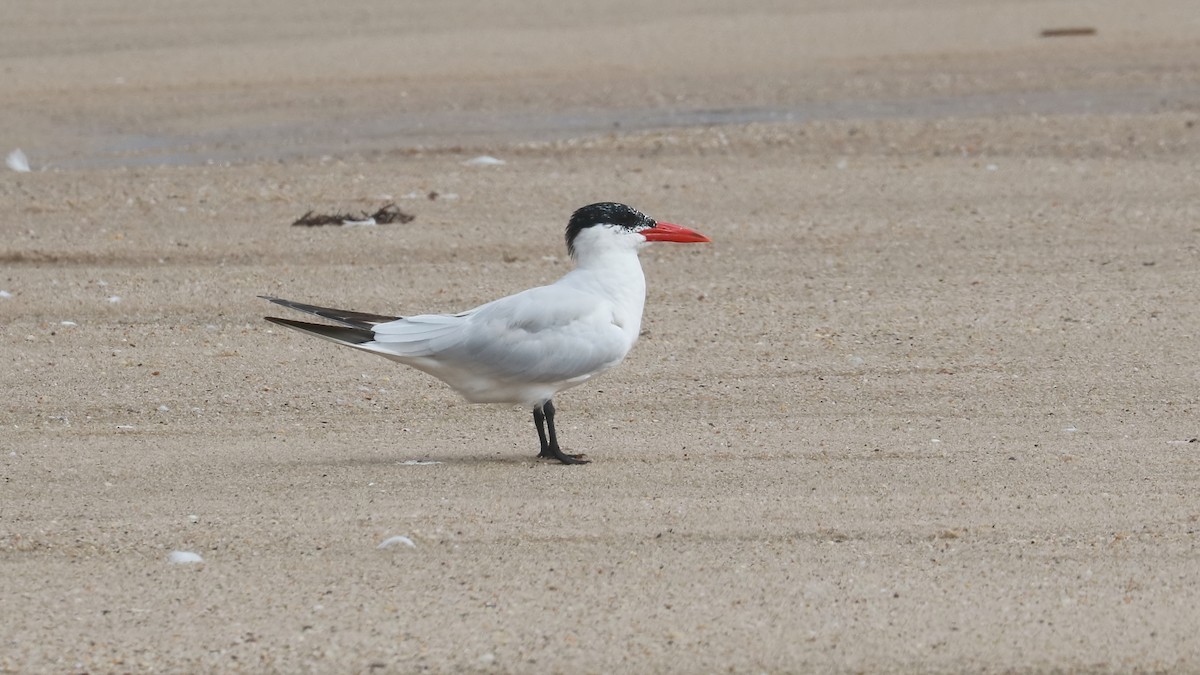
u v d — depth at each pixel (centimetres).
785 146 2641
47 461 1199
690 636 864
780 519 1047
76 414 1336
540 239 2028
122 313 1694
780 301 1723
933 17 4419
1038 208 2164
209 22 4453
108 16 4556
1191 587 923
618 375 1451
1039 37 3988
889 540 1006
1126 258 1886
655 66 3656
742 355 1514
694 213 2172
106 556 988
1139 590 920
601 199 2259
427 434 1279
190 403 1370
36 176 2459
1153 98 3091
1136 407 1330
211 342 1573
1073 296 1716
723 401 1368
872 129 2747
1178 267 1834
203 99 3275
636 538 1012
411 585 937
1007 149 2580
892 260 1906
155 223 2133
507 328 1152
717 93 3297
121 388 1413
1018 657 839
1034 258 1897
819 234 2042
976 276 1819
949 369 1458
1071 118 2817
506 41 4056
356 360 1502
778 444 1233
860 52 3825
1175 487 1109
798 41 4022
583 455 1207
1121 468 1157
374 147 2753
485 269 1891
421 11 4681
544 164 2536
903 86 3344
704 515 1056
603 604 906
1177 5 4491
